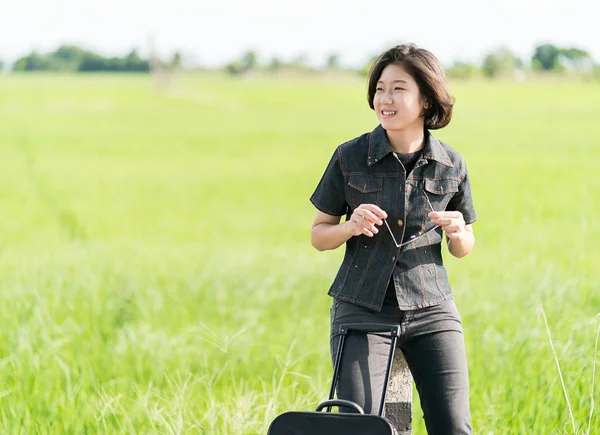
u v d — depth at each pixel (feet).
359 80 516.32
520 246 62.13
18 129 242.99
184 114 306.35
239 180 144.77
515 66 467.93
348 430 18.06
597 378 28.71
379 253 20.47
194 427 26.11
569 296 39.58
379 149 20.53
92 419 27.63
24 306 41.34
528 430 26.32
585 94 322.75
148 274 54.08
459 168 20.95
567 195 95.61
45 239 82.58
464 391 20.01
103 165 169.68
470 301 40.83
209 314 44.62
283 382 31.99
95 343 36.58
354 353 19.83
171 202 119.24
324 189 21.25
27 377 31.37
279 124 262.47
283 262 59.16
